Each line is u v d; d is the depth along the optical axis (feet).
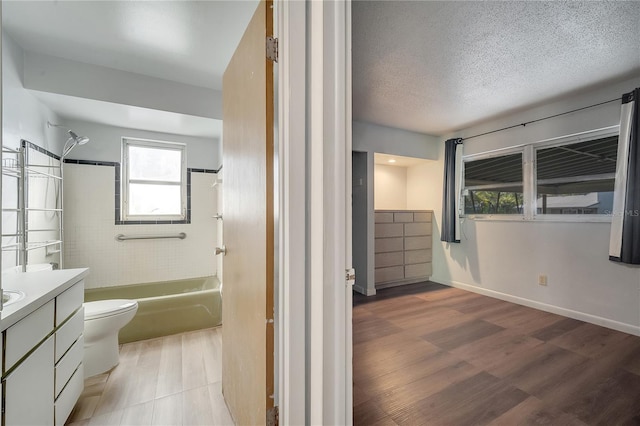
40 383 3.99
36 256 7.55
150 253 10.86
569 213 9.78
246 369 4.34
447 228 13.24
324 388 3.13
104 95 7.80
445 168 13.39
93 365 6.32
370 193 12.51
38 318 3.92
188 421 5.04
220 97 9.26
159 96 8.45
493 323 9.32
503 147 11.48
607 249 8.86
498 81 8.33
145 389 5.92
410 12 5.46
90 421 5.02
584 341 7.98
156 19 6.04
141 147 10.99
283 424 3.38
